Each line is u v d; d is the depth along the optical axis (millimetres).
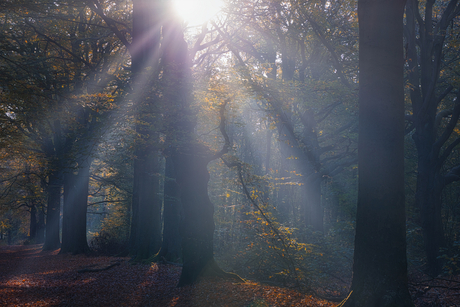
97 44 22281
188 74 12594
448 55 17391
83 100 14453
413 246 16141
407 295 6238
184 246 11039
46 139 27266
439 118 15359
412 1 14984
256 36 22062
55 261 21859
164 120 12031
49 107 15039
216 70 12945
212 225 11289
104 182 29203
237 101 12477
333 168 19250
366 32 6750
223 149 11141
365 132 6699
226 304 8594
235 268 13188
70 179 27547
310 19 16750
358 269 6625
